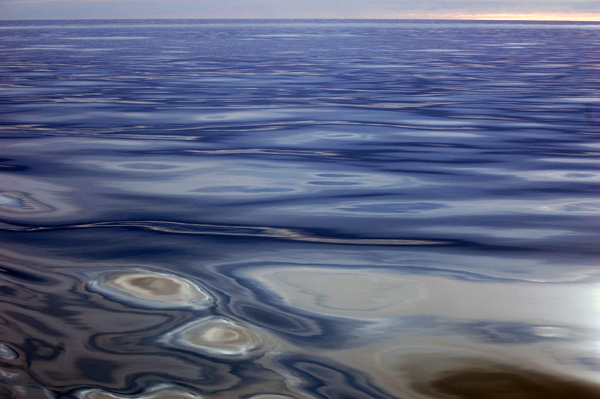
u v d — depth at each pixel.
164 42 28.72
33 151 4.44
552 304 1.90
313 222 2.78
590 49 22.59
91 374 1.48
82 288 2.01
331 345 1.64
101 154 4.33
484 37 37.59
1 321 1.76
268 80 10.34
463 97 7.92
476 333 1.71
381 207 3.03
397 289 2.02
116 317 1.79
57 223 2.74
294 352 1.59
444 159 4.20
